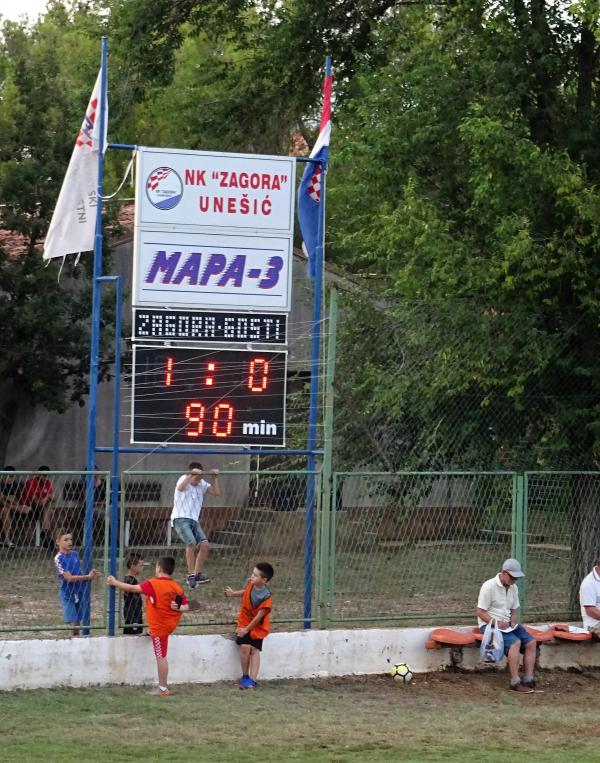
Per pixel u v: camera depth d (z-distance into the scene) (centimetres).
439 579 3102
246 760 2130
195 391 2894
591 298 3300
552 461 3372
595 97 3781
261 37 5169
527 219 3397
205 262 2961
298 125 6319
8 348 4744
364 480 3159
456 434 3366
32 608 2941
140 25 4962
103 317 4916
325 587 2969
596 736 2434
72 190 2984
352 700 2691
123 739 2262
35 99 4962
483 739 2372
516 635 2922
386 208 3869
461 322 3331
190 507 3159
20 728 2320
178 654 2769
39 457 5066
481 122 3328
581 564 3278
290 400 4528
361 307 3909
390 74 4003
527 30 3650
